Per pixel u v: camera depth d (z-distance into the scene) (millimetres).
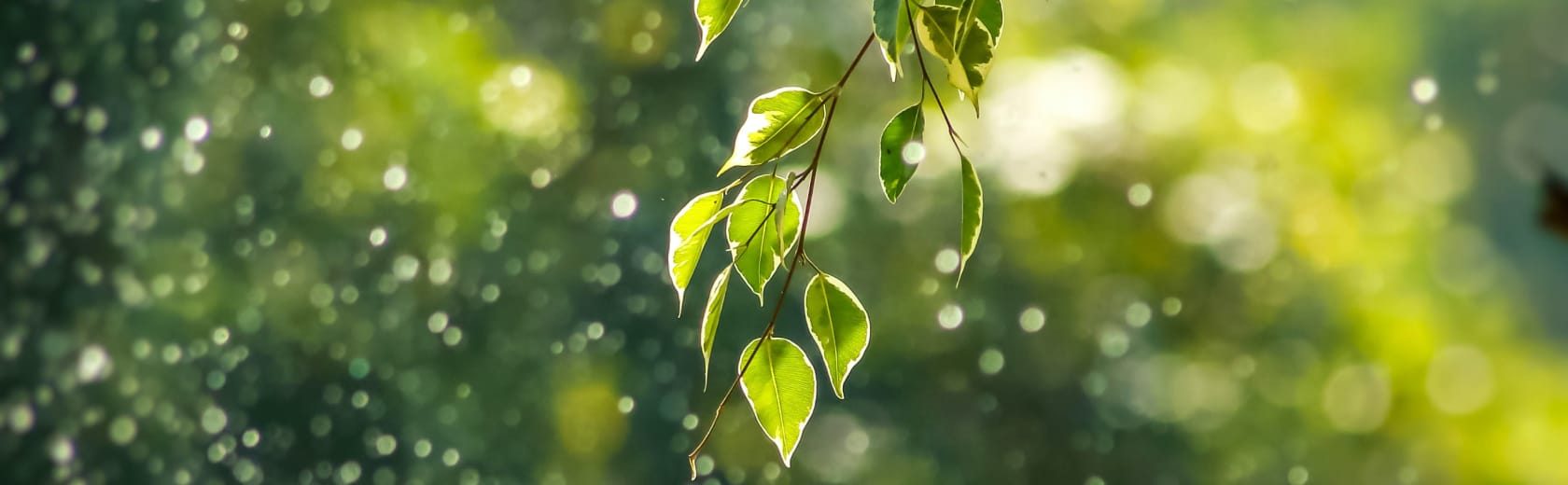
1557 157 4977
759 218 1326
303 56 2789
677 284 1318
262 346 2600
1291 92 4191
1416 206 4527
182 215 2635
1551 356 4973
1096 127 3697
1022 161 3521
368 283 2707
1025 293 3455
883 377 3205
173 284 2586
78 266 2504
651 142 2984
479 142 2906
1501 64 5027
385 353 2664
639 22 3045
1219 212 3857
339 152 2768
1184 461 3557
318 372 2607
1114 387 3479
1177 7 4148
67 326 2467
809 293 1330
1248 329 3807
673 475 2779
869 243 3252
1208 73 4152
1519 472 4520
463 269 2785
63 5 2549
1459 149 4914
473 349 2736
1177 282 3746
